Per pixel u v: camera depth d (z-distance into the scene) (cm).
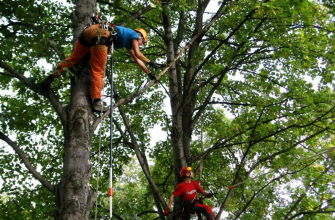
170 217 815
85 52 548
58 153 1047
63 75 575
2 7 639
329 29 1042
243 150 1084
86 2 616
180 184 752
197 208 727
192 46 1069
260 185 865
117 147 1151
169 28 1015
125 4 920
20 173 950
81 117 511
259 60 1177
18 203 925
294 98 977
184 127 977
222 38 1083
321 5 973
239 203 1074
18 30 644
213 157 1154
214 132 1147
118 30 559
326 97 956
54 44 536
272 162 1029
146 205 1132
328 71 1078
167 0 832
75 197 467
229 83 1183
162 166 1180
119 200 804
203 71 1127
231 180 1095
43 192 951
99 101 532
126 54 1111
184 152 934
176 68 1087
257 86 1164
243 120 1002
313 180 934
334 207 983
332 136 1102
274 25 883
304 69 1088
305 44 945
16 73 546
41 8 691
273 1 748
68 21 999
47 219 946
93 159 1120
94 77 532
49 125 1036
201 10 1115
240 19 898
